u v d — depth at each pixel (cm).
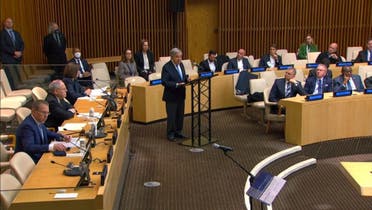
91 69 1011
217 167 656
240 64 1063
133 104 889
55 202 341
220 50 1394
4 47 895
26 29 1105
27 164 413
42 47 1197
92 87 875
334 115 772
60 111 599
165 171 642
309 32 1423
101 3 1315
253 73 988
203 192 569
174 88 763
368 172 480
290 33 1415
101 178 358
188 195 560
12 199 348
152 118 895
